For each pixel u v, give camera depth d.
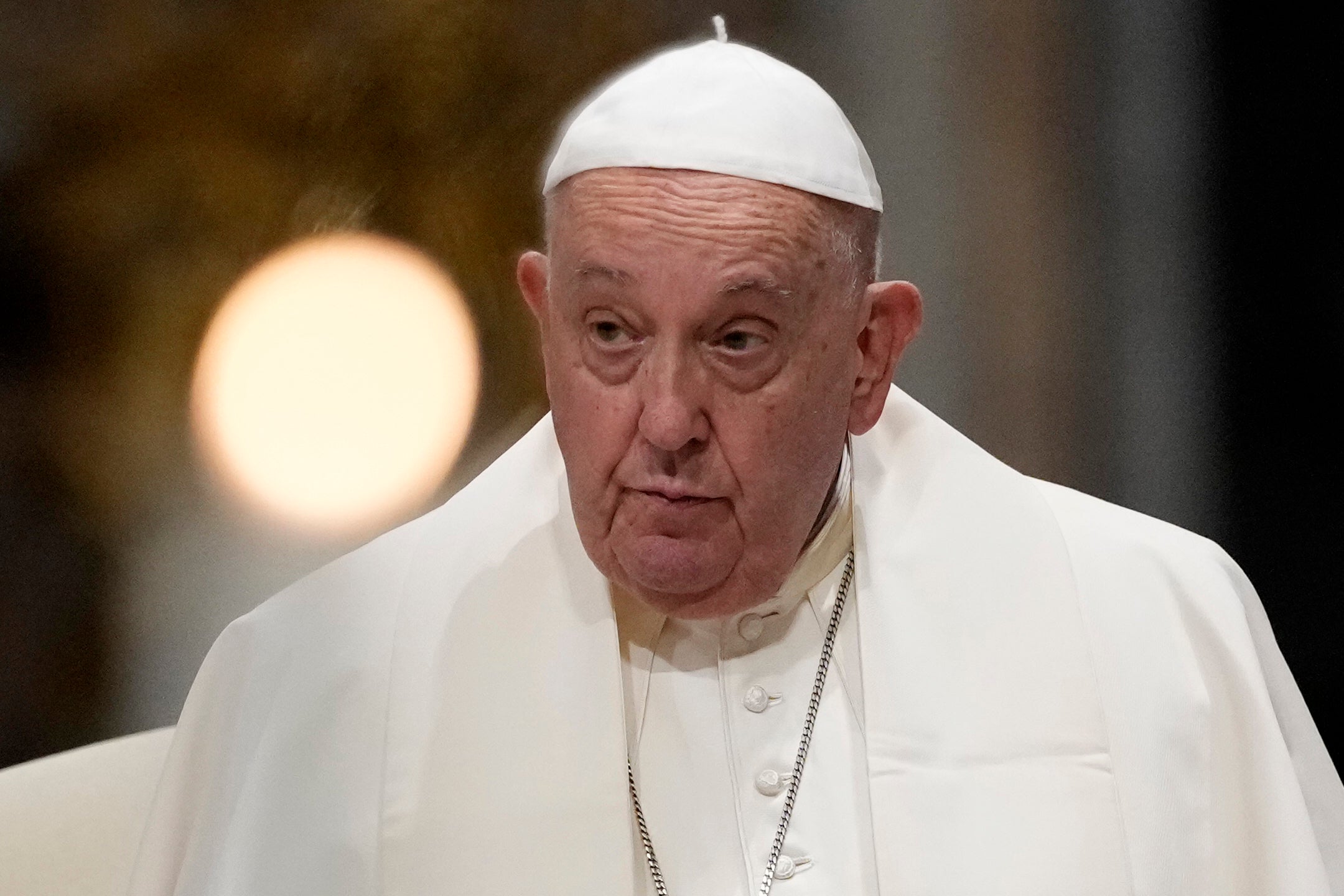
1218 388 14.70
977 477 6.39
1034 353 15.27
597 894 5.64
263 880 5.88
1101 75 14.84
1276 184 14.35
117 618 15.68
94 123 15.52
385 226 16.11
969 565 6.18
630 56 15.91
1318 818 6.47
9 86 15.28
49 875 7.14
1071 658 5.99
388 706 5.98
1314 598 14.24
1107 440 15.09
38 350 15.61
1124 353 15.02
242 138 15.78
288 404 16.03
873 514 6.27
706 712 6.07
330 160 15.93
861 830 5.91
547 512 6.22
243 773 6.12
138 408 15.77
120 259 15.71
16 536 15.48
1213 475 14.74
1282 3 14.19
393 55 15.80
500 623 6.04
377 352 16.16
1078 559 6.24
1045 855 5.68
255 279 16.00
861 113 15.41
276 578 15.93
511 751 5.83
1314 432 14.34
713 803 5.96
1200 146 14.59
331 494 16.06
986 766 5.82
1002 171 15.18
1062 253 15.09
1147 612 6.18
